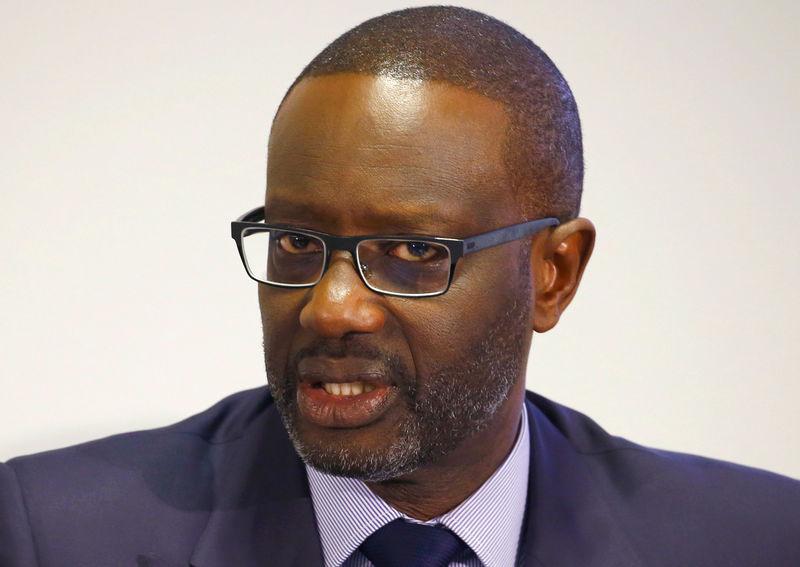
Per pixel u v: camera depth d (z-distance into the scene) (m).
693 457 4.05
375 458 2.89
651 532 3.62
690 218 5.24
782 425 5.34
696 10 5.19
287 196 2.88
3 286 4.79
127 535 3.33
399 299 2.83
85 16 4.87
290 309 2.93
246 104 5.01
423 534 3.22
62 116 4.84
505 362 3.07
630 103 5.16
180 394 4.93
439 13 3.16
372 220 2.80
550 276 3.31
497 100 2.96
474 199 2.88
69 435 4.82
